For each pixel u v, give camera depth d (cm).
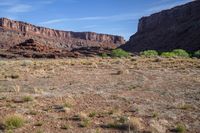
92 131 1008
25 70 3183
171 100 1542
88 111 1290
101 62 4225
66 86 2053
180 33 15612
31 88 1972
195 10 18225
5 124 1048
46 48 13100
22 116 1133
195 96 1639
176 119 1185
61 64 4119
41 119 1158
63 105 1366
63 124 1097
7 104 1388
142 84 2098
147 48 17038
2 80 2419
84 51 12700
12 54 10362
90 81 2311
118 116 1204
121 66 3556
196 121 1162
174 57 5122
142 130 1034
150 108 1353
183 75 2617
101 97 1609
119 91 1822
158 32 18650
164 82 2197
